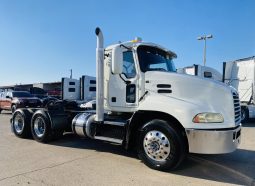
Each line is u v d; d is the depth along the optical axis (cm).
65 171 489
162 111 499
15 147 682
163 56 640
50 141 754
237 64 1338
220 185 438
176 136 483
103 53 602
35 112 763
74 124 668
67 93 1366
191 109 477
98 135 617
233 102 491
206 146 465
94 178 455
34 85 4503
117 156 605
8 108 1833
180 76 524
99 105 598
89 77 1316
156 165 499
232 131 476
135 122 543
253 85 1271
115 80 607
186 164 550
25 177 453
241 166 545
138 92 568
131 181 445
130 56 586
